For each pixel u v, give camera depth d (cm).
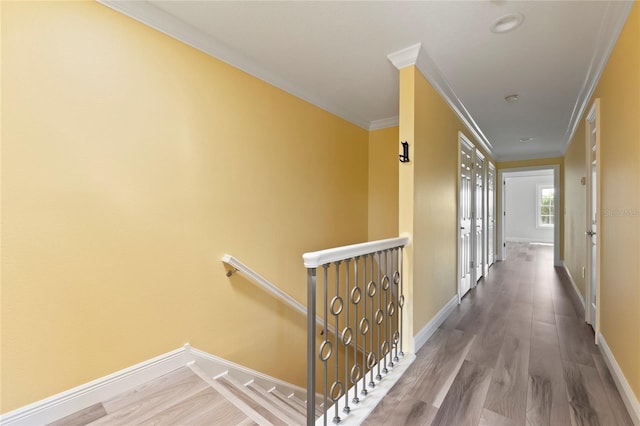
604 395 166
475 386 175
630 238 158
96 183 158
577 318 285
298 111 288
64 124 147
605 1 163
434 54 223
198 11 178
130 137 171
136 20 173
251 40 208
